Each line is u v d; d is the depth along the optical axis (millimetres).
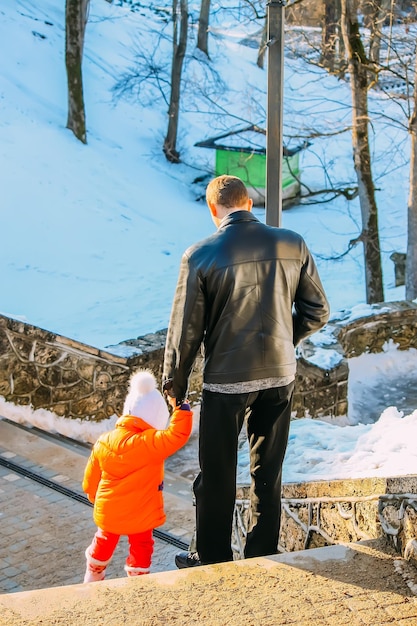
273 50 5629
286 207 26266
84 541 7176
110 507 4086
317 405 10242
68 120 26328
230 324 3334
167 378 3438
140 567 4180
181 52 26859
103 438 4125
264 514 3662
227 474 3549
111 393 9531
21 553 6949
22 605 2750
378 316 11766
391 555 3066
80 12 25453
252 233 3365
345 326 11383
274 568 3002
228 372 3371
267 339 3367
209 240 3354
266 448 3598
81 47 25812
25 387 9734
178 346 3354
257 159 25297
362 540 3262
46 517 7590
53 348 9547
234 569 3002
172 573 2986
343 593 2818
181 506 7996
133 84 30266
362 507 3436
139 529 4113
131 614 2695
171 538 7297
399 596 2791
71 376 9547
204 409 3494
